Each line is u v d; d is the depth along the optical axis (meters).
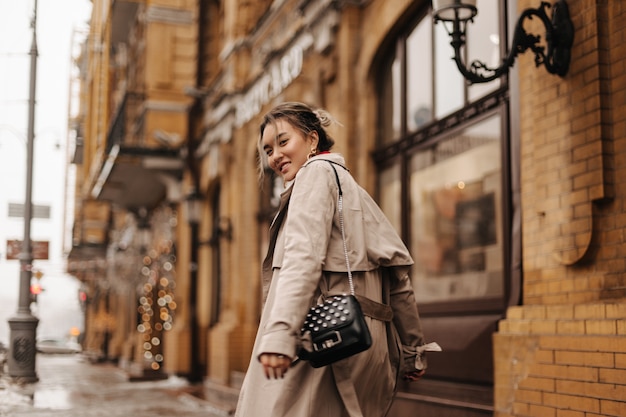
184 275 17.58
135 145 17.88
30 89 15.44
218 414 10.11
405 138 8.25
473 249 7.11
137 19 21.78
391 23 8.38
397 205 8.45
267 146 2.95
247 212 13.27
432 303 7.59
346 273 2.63
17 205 18.78
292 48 10.96
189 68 19.44
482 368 6.54
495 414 5.52
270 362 2.30
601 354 4.55
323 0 9.40
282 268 2.46
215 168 15.37
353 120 9.04
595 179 4.84
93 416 9.48
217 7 17.23
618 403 4.39
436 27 7.84
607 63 4.91
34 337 14.43
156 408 10.81
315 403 2.54
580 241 4.95
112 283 24.75
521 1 5.79
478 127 7.07
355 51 9.08
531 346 5.20
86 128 25.48
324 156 2.81
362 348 2.43
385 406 2.77
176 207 18.59
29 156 15.07
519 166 5.87
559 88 5.21
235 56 13.93
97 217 35.41
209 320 16.61
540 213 5.32
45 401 11.27
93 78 24.33
